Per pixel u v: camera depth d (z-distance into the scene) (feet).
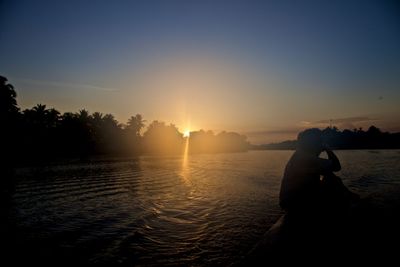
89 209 27.89
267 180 50.65
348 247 8.64
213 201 30.53
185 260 14.49
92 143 241.76
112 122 287.48
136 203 30.48
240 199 31.42
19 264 14.49
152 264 14.14
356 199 12.91
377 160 93.86
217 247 16.24
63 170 82.89
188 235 18.62
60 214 25.86
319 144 13.69
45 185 48.29
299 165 13.61
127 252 15.79
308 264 8.33
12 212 26.91
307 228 10.88
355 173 52.47
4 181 54.80
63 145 212.64
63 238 18.56
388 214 10.32
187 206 28.12
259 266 9.12
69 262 14.61
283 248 9.74
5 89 148.97
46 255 15.61
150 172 72.84
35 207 29.35
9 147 154.51
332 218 11.21
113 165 107.65
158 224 21.53
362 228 9.63
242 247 16.11
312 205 13.11
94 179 56.95
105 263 14.40
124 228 20.72
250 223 21.09
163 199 32.55
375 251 8.01
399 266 7.07
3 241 18.07
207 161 140.05
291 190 13.75
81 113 257.55
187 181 50.88
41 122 209.97
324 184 13.47
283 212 24.56
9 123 152.97
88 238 18.47
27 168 93.91
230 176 58.59
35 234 19.54
